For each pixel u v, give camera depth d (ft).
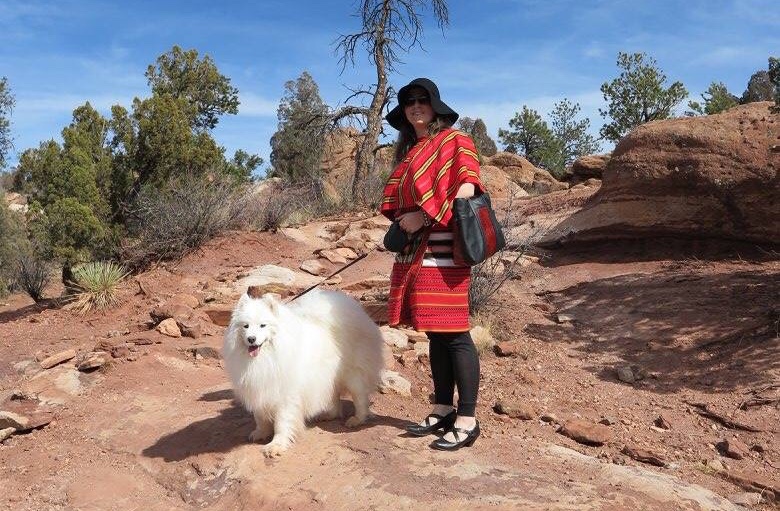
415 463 15.98
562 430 20.72
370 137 70.95
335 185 75.10
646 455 18.95
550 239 40.91
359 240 44.96
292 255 43.83
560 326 30.53
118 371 24.85
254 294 33.01
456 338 16.61
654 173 37.29
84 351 27.86
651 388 24.53
